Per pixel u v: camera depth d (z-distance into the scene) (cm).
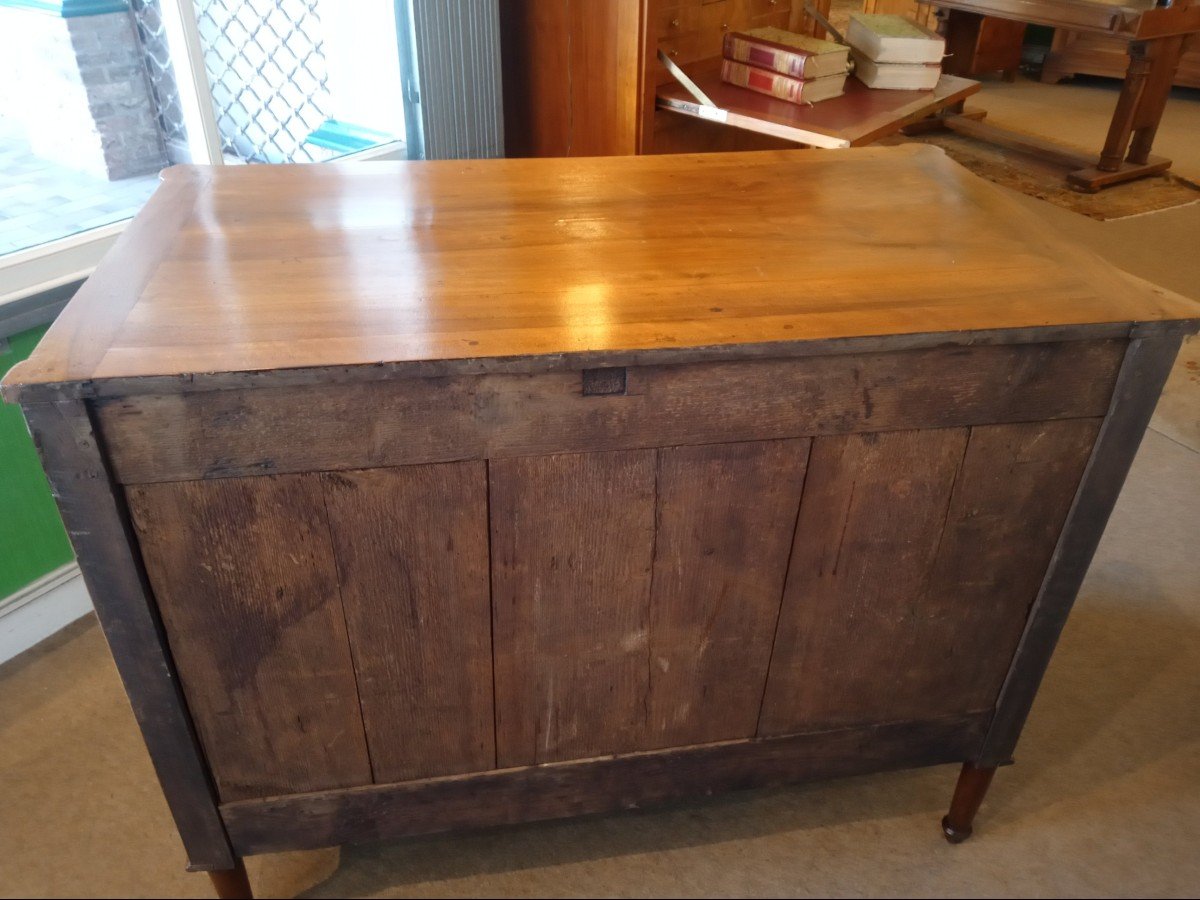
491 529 115
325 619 117
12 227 180
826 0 291
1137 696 188
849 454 119
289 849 135
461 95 238
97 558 106
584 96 243
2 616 186
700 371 109
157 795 162
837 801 165
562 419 109
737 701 138
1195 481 251
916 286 122
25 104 184
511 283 120
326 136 238
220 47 208
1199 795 168
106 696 181
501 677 127
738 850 156
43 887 147
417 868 151
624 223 140
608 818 160
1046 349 116
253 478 106
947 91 245
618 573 122
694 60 250
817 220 143
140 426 100
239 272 120
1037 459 124
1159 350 117
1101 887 152
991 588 134
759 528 123
